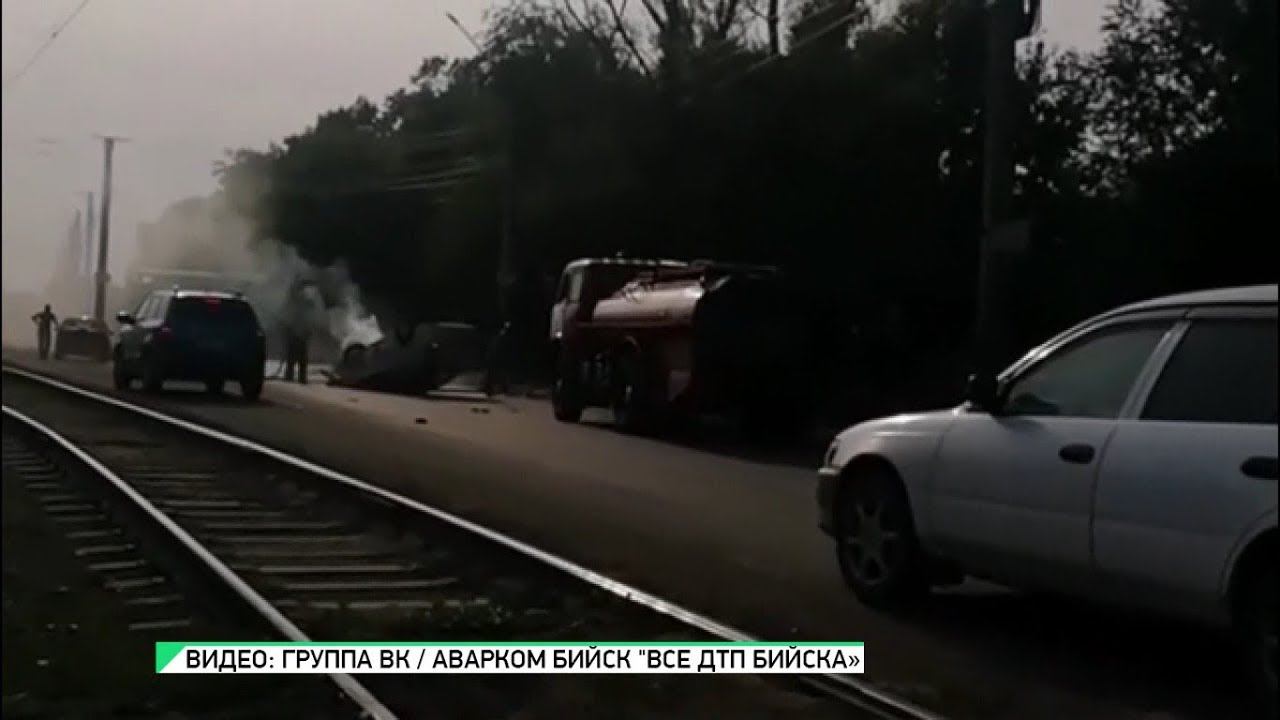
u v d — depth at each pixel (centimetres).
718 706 771
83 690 817
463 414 2911
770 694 793
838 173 3222
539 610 1007
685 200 3641
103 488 1542
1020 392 898
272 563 1188
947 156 3164
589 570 1112
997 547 881
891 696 777
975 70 3117
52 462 1830
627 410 2542
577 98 4091
